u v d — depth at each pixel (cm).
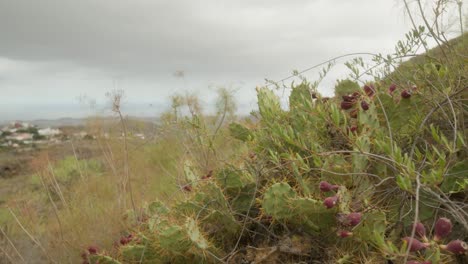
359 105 219
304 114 243
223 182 250
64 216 370
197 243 216
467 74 234
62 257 308
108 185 433
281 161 245
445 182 189
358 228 182
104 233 323
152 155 514
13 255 319
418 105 233
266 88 276
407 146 231
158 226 243
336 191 195
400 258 157
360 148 181
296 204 197
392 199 201
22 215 401
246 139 303
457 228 188
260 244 233
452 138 224
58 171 569
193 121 346
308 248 211
